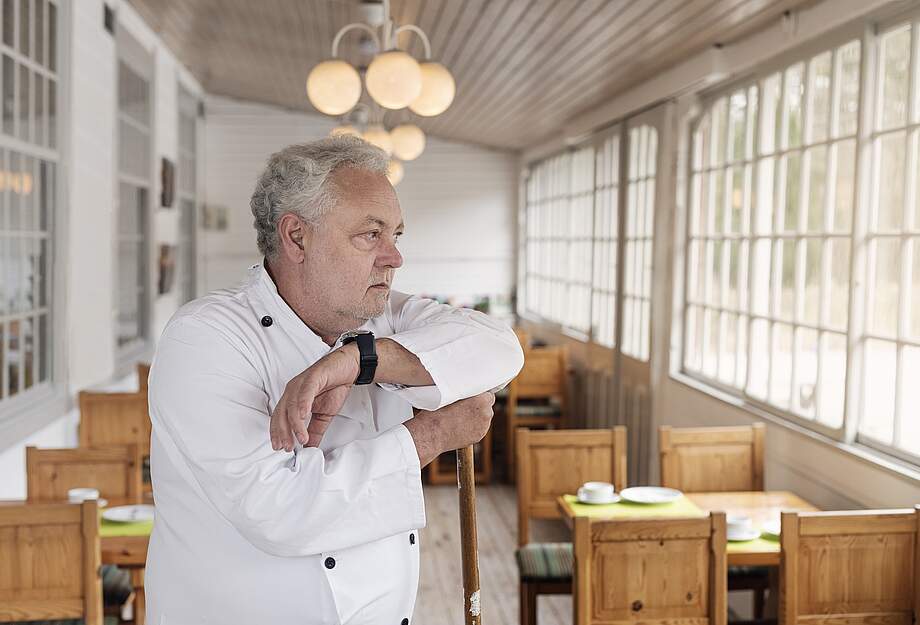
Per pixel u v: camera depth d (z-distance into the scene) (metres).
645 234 6.20
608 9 4.35
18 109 4.39
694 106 5.41
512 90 7.06
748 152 4.77
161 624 1.58
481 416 1.51
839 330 3.81
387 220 1.51
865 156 3.60
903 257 3.39
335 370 1.38
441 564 5.60
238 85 9.92
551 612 4.86
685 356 5.68
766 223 4.55
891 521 2.85
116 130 6.25
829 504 3.85
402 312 1.77
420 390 1.47
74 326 5.30
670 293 5.74
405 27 3.97
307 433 1.34
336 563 1.53
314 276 1.51
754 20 4.19
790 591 2.84
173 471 1.53
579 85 6.33
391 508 1.43
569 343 8.47
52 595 2.95
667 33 4.59
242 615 1.53
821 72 3.97
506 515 6.71
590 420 7.68
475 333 1.54
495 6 4.72
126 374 6.64
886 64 3.51
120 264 6.68
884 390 3.53
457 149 11.19
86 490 3.88
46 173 4.95
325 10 5.74
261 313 1.55
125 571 3.95
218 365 1.47
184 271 9.91
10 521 2.91
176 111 8.87
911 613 2.89
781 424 4.23
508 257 11.30
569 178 8.80
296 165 1.50
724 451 4.27
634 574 2.92
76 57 5.25
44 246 4.94
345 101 3.88
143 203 7.50
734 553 3.30
